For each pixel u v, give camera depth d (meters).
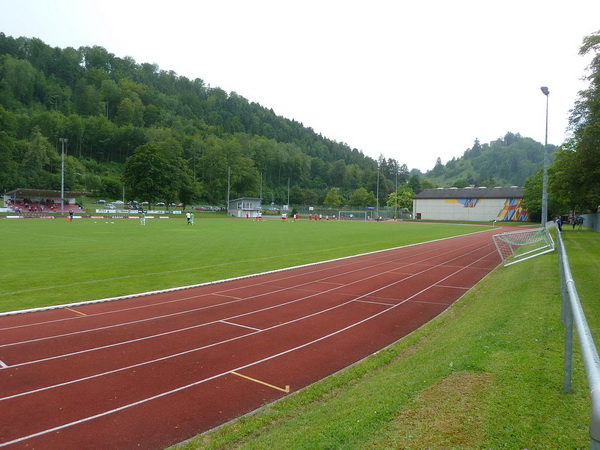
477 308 9.40
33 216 61.97
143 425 4.52
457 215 87.81
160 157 81.81
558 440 3.19
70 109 154.00
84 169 114.94
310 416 4.39
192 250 21.08
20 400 5.02
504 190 85.06
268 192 135.12
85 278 13.07
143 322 8.42
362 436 3.50
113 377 5.74
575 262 14.59
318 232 37.41
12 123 115.88
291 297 10.98
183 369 6.07
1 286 11.66
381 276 14.45
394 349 6.98
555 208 65.06
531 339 5.96
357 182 170.88
